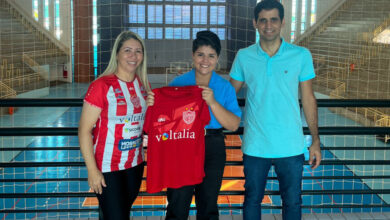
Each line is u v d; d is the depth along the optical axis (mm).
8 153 6742
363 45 11969
